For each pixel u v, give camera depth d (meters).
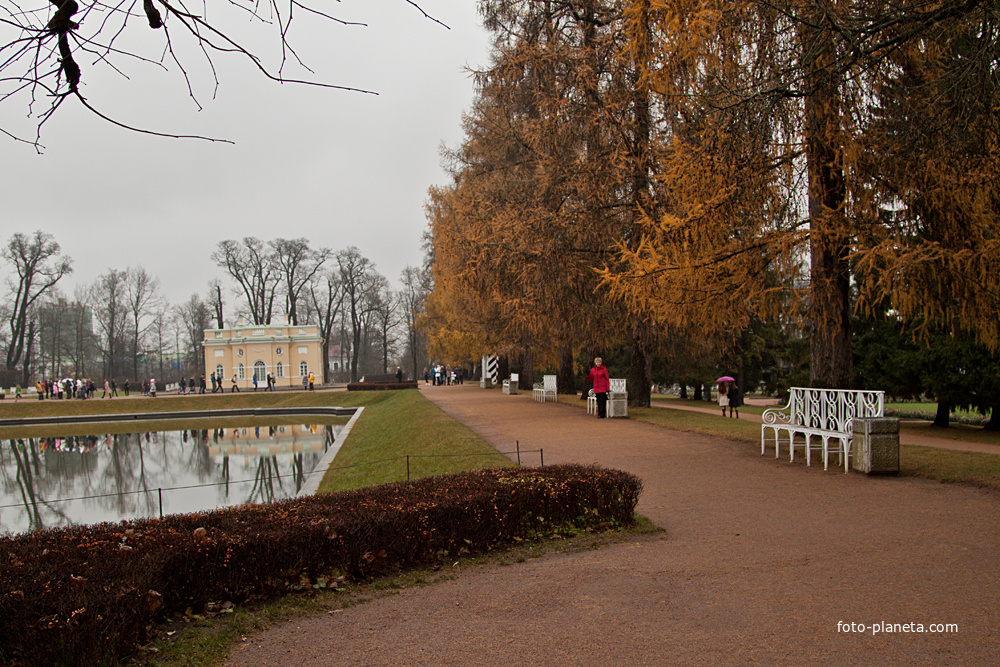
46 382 53.78
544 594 4.63
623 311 19.66
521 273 18.05
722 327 12.44
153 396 53.78
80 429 37.69
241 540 4.59
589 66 16.78
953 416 25.41
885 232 9.49
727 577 4.80
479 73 18.19
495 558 5.55
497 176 21.89
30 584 3.66
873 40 8.43
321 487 13.43
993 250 8.20
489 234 19.61
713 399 43.34
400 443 16.75
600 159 16.86
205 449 27.25
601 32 19.88
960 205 8.86
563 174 17.64
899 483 8.02
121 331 74.50
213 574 4.42
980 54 7.02
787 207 10.20
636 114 17.02
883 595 4.29
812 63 8.29
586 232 17.83
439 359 54.88
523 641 3.84
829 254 10.23
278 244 68.94
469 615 4.30
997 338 9.20
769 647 3.59
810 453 10.38
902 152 8.91
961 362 17.16
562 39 18.69
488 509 5.76
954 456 9.45
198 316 81.56
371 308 73.44
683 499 7.60
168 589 4.25
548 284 18.12
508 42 19.05
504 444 12.88
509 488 6.07
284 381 63.06
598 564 5.28
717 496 7.69
